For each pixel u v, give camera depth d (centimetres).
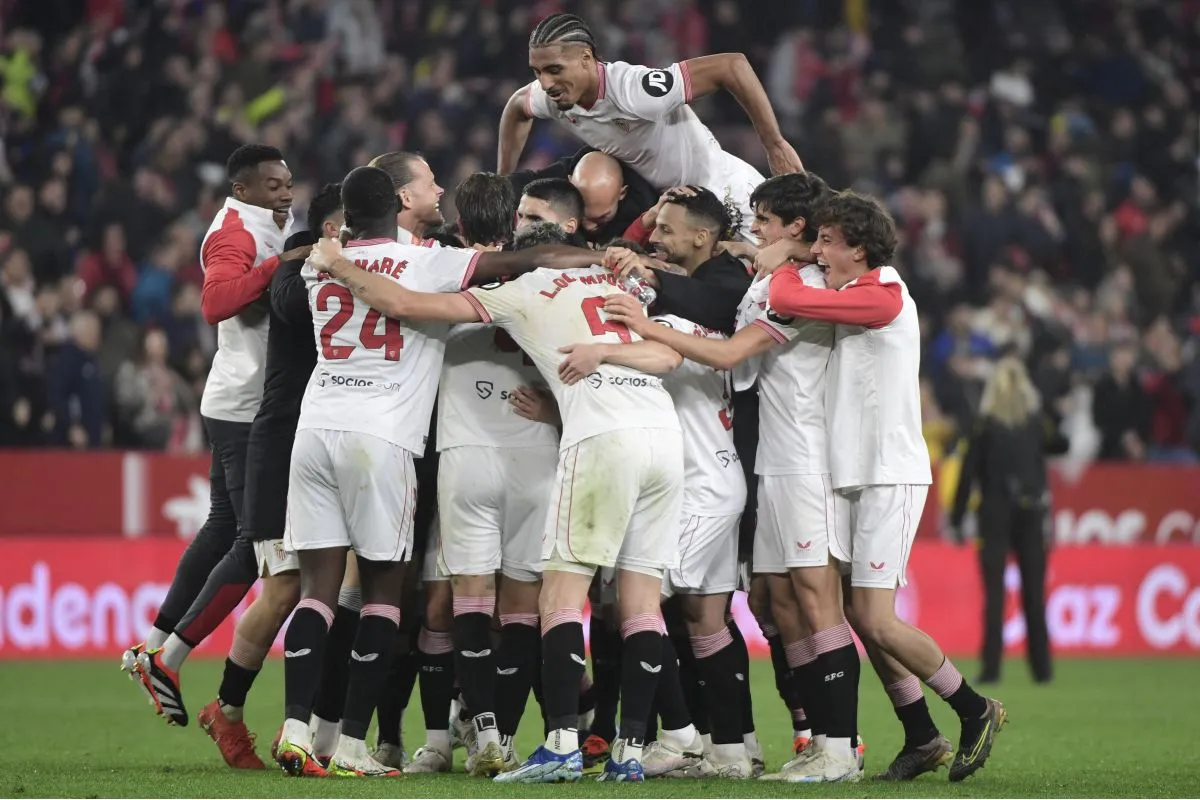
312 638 2091
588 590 2172
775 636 2369
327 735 2273
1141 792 2038
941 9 7162
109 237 5094
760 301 2169
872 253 2134
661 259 2258
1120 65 7144
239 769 2233
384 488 2095
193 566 2473
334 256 2077
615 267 2131
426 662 2284
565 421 2089
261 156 2397
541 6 6494
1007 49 7131
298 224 5391
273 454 2234
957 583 4875
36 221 5053
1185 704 3519
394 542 2111
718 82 2438
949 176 6241
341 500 2109
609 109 2398
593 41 2384
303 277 2153
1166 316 6222
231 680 2242
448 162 5859
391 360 2111
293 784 2000
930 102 6575
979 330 5616
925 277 5834
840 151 6303
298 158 5709
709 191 2270
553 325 2089
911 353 2141
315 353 2248
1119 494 5056
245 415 2392
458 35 6366
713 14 6781
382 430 2091
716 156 2558
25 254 4838
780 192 2180
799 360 2164
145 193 5288
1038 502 3972
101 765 2295
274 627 2238
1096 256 6269
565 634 2052
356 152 5772
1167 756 2564
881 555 2123
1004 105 6725
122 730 2873
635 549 2094
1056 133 6744
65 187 5266
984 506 3978
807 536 2148
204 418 2438
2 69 5684
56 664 4203
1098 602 4962
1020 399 3956
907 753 2192
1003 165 6531
